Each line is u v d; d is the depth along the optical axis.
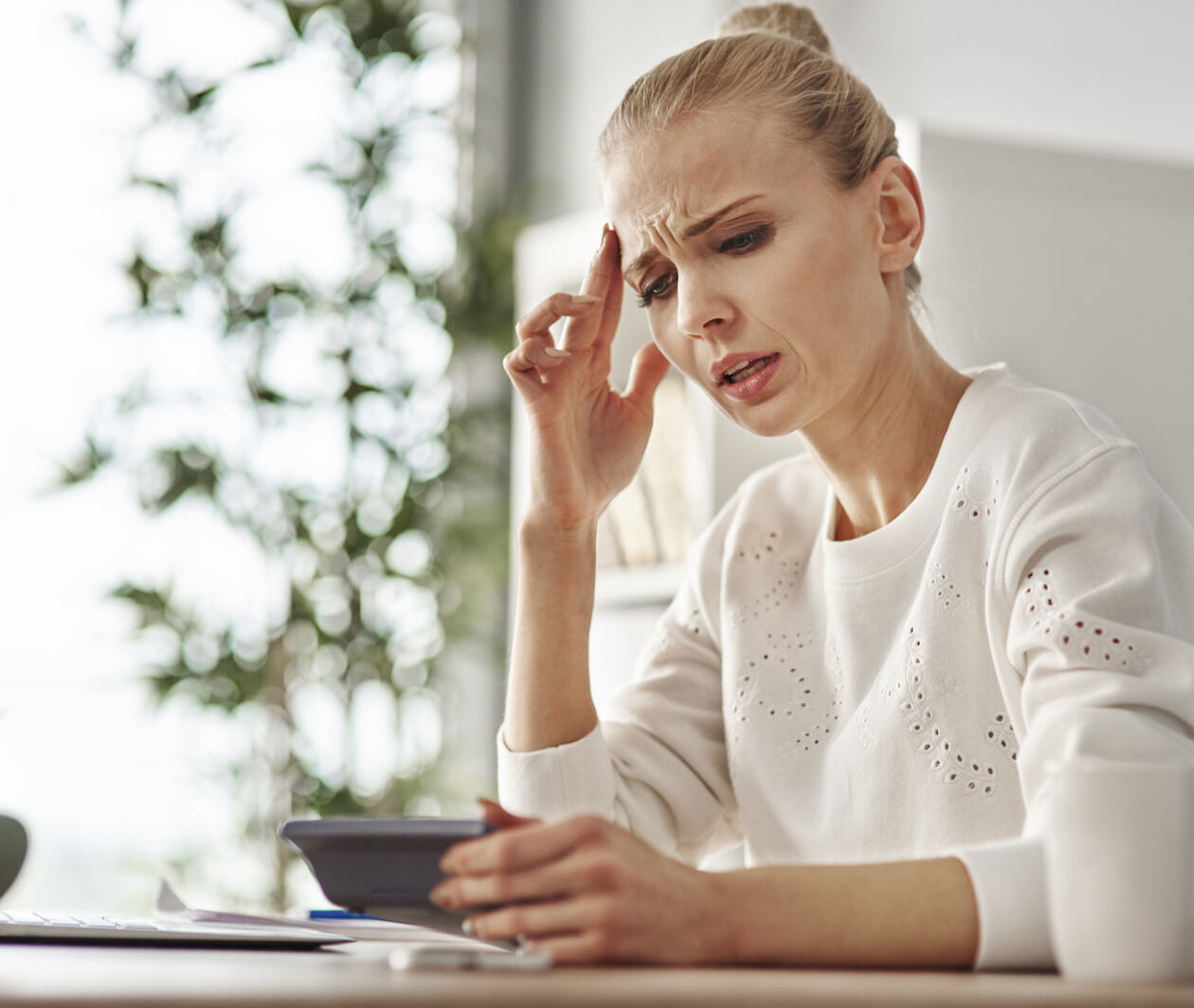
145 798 3.41
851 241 1.20
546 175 3.89
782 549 1.43
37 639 3.35
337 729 3.54
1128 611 0.99
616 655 2.60
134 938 0.92
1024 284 2.14
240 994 0.53
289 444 3.51
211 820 3.45
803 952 0.74
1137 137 2.49
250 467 3.44
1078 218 2.18
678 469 2.39
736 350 1.19
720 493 2.30
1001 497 1.15
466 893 0.73
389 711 3.63
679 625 1.51
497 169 4.00
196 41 3.60
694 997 0.55
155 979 0.60
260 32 3.63
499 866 0.72
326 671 3.44
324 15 3.50
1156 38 2.47
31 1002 0.51
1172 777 0.69
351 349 3.52
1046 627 0.98
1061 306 2.15
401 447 3.59
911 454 1.28
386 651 3.46
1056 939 0.71
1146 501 1.05
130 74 3.49
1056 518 1.06
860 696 1.28
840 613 1.30
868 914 0.75
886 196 1.23
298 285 3.40
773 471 1.50
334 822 0.77
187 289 3.36
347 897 0.78
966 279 2.11
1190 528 1.08
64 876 3.35
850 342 1.20
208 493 3.27
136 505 3.39
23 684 3.34
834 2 3.00
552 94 3.89
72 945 0.90
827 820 1.27
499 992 0.54
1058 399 1.17
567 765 1.27
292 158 3.63
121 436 3.36
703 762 1.44
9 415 3.40
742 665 1.39
